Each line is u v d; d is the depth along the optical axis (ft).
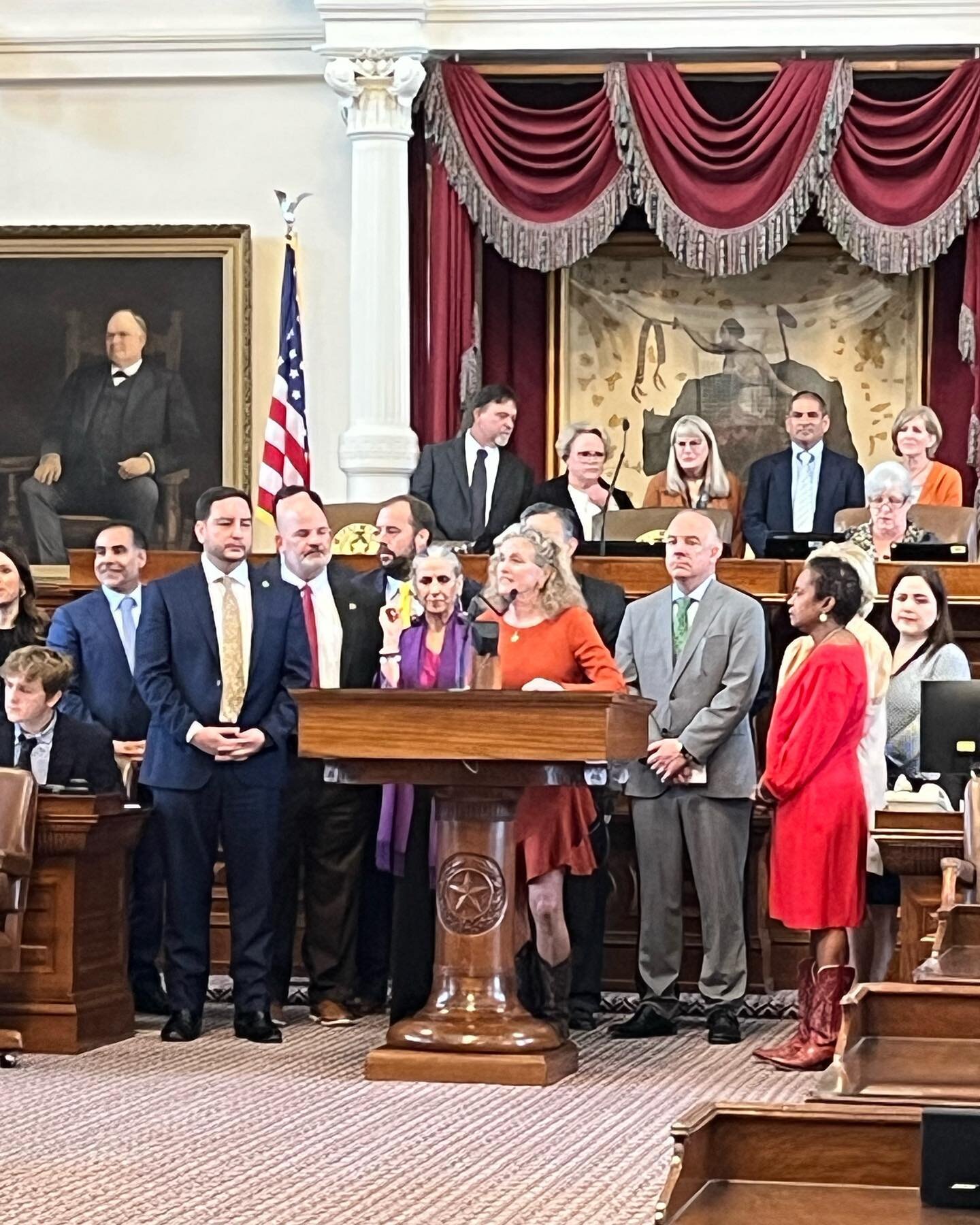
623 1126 19.04
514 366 41.91
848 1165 10.93
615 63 38.29
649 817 24.45
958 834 20.81
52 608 30.86
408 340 38.81
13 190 40.50
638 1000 26.91
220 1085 21.13
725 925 24.13
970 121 37.40
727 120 39.42
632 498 42.24
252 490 39.93
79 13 40.11
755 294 42.06
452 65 38.68
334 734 21.08
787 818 22.53
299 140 39.91
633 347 42.16
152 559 28.45
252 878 24.09
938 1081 11.94
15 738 24.57
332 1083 21.25
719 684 24.53
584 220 38.37
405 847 24.06
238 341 39.88
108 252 40.11
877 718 23.93
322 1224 15.42
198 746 23.86
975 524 30.27
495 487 31.27
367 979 26.03
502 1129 18.93
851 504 34.22
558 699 20.62
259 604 24.52
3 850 22.85
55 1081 21.30
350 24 38.14
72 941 23.31
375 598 25.48
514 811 22.04
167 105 40.24
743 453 42.09
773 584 27.50
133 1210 15.84
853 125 37.65
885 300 41.63
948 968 15.16
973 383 39.22
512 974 22.08
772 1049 22.65
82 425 40.37
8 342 40.45
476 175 38.60
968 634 27.55
